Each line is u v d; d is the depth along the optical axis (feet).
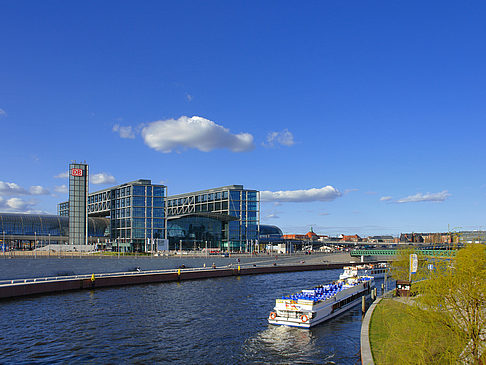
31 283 229.45
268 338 145.28
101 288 268.82
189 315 181.37
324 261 543.39
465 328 77.00
